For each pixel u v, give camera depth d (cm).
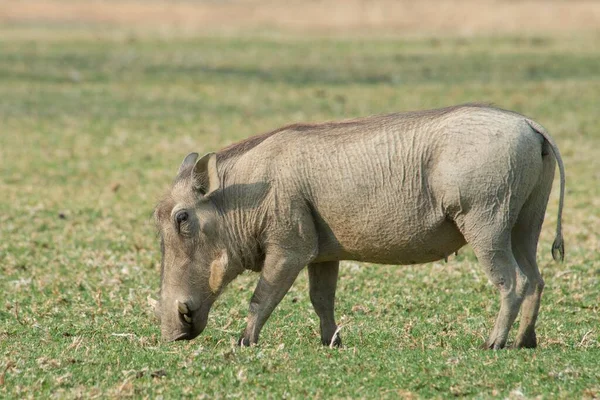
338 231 2350
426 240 2316
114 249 3512
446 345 2375
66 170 4959
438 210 2275
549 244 3525
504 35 10038
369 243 2342
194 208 2348
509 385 2002
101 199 4353
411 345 2380
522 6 12550
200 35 10238
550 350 2289
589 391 1928
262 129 5862
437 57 8575
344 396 1969
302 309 2781
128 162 5141
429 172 2267
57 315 2722
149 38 9831
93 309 2761
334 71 7956
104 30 10750
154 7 13588
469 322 2612
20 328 2586
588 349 2319
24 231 3769
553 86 7094
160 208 2373
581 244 3531
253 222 2358
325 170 2320
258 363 2167
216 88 7238
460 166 2230
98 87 7200
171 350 2311
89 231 3766
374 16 12406
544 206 2344
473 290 2947
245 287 2992
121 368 2159
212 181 2320
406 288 2952
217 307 2798
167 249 2367
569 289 2942
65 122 6088
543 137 2283
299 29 11156
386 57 8625
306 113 6325
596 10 12050
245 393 1984
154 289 2967
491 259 2252
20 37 9656
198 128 5922
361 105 6550
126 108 6519
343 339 2469
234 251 2378
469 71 7844
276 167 2344
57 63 8081
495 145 2223
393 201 2292
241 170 2370
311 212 2347
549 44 9262
